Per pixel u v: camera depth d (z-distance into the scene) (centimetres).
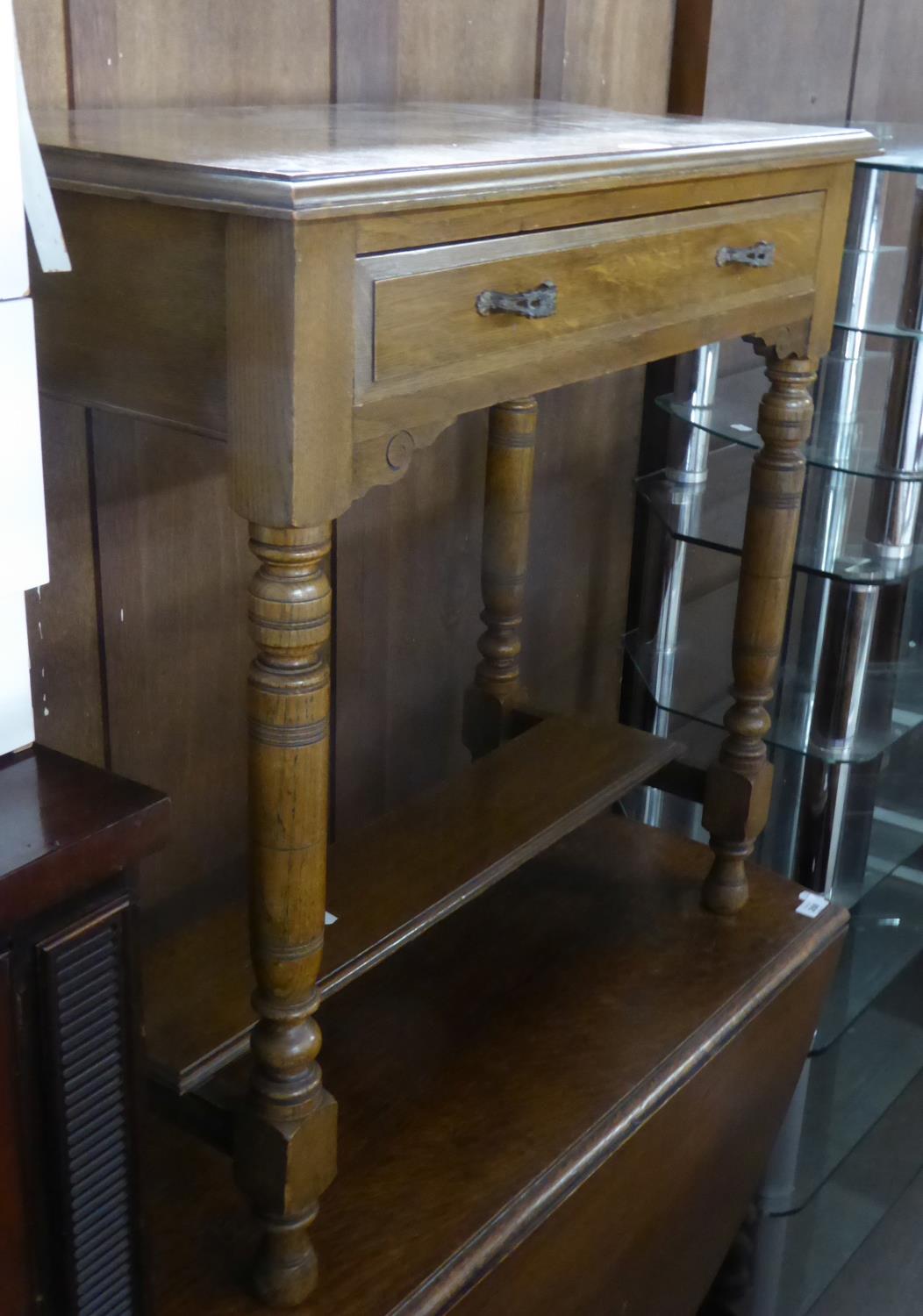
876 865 203
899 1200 175
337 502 89
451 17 149
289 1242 107
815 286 139
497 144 104
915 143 177
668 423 197
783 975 157
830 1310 157
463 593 177
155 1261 113
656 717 207
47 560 85
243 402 85
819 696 177
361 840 139
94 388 94
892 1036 205
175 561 136
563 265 104
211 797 148
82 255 91
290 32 132
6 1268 76
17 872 71
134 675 136
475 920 162
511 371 101
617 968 154
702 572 201
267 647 91
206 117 115
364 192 83
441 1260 114
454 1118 130
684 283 118
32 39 111
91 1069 78
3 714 84
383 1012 145
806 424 146
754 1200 171
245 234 82
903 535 173
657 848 180
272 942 99
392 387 91
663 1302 147
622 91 175
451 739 184
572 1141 127
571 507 191
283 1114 103
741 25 183
